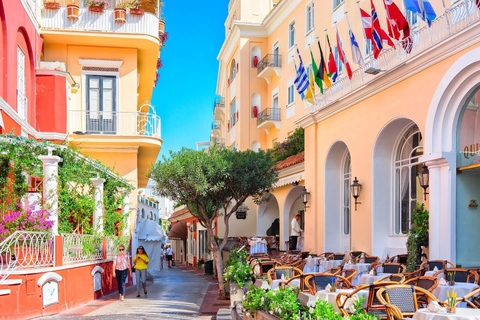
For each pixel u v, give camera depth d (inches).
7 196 538.6
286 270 453.7
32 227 472.1
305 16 1151.0
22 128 666.2
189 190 612.4
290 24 1246.3
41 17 820.0
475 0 456.4
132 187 818.2
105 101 864.9
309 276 356.8
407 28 523.8
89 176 655.8
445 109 479.8
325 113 730.2
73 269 526.6
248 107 1386.6
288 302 275.7
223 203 647.8
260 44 1405.0
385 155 604.7
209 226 636.1
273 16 1323.8
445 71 477.1
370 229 601.0
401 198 589.6
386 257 582.9
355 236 636.1
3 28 608.1
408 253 506.9
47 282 464.4
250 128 1385.3
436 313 237.9
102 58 869.8
